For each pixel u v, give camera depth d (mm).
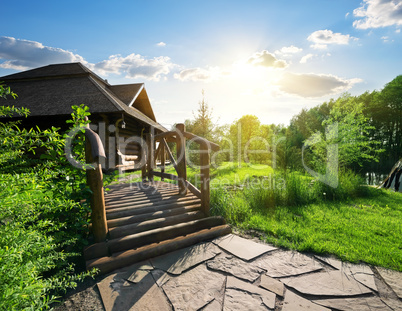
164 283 2330
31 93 10281
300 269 2621
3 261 1333
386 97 34656
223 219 3936
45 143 2361
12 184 1676
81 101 9281
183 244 3178
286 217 4660
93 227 2850
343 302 2061
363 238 3572
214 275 2490
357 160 16359
